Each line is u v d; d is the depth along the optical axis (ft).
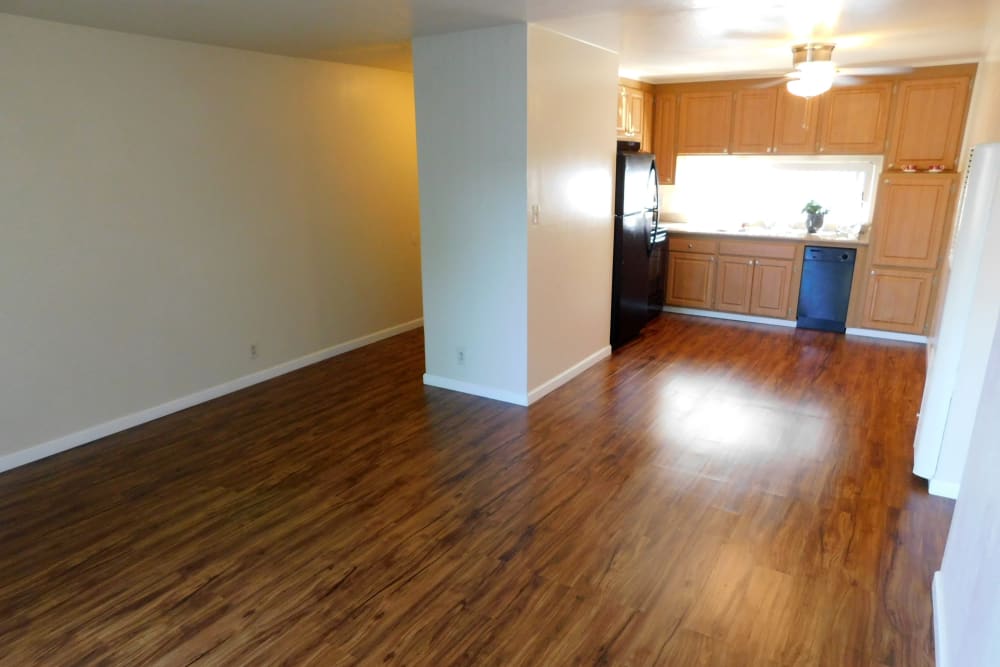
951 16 10.97
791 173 21.36
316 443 12.30
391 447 12.10
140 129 12.41
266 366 15.84
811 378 15.69
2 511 9.94
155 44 12.45
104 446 12.18
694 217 23.48
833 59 16.31
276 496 10.36
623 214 17.06
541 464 11.37
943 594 7.34
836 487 10.46
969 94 16.96
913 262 18.16
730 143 20.79
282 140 15.29
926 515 9.61
